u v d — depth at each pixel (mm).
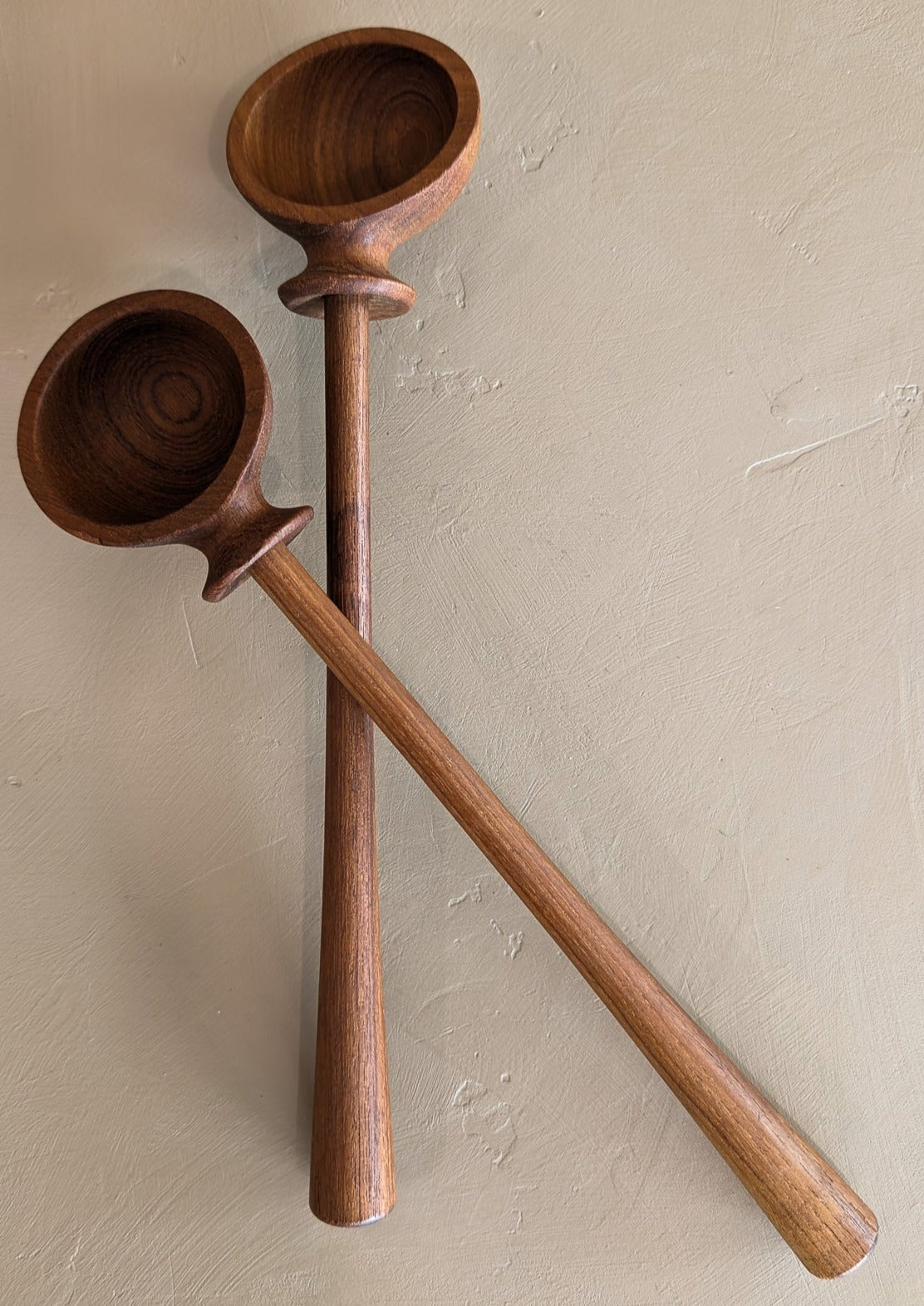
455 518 558
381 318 545
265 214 508
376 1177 475
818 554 544
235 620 563
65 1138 544
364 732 501
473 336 563
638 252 559
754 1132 458
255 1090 540
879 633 539
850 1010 521
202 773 559
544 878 467
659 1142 518
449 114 528
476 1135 526
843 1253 457
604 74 565
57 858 561
